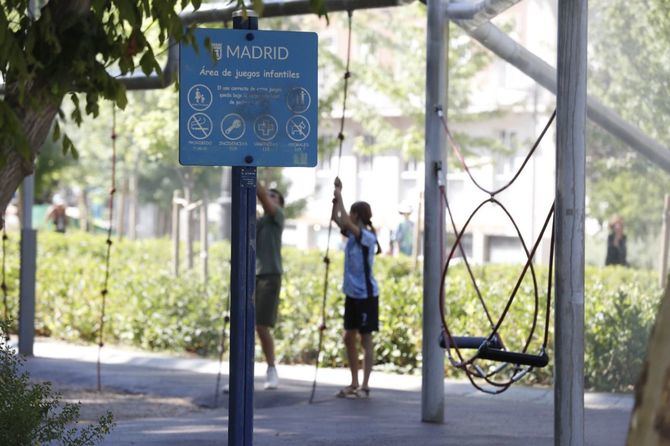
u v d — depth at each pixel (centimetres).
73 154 1523
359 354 3061
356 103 5222
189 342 3425
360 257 2488
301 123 1295
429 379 2148
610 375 2581
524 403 2433
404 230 5738
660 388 724
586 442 1919
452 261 4384
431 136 2136
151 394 2641
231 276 1286
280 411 2331
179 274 4541
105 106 4803
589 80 2831
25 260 3231
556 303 1437
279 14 2267
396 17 5097
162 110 4484
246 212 1288
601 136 3325
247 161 1285
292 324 3167
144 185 9875
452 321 2945
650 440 723
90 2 1451
